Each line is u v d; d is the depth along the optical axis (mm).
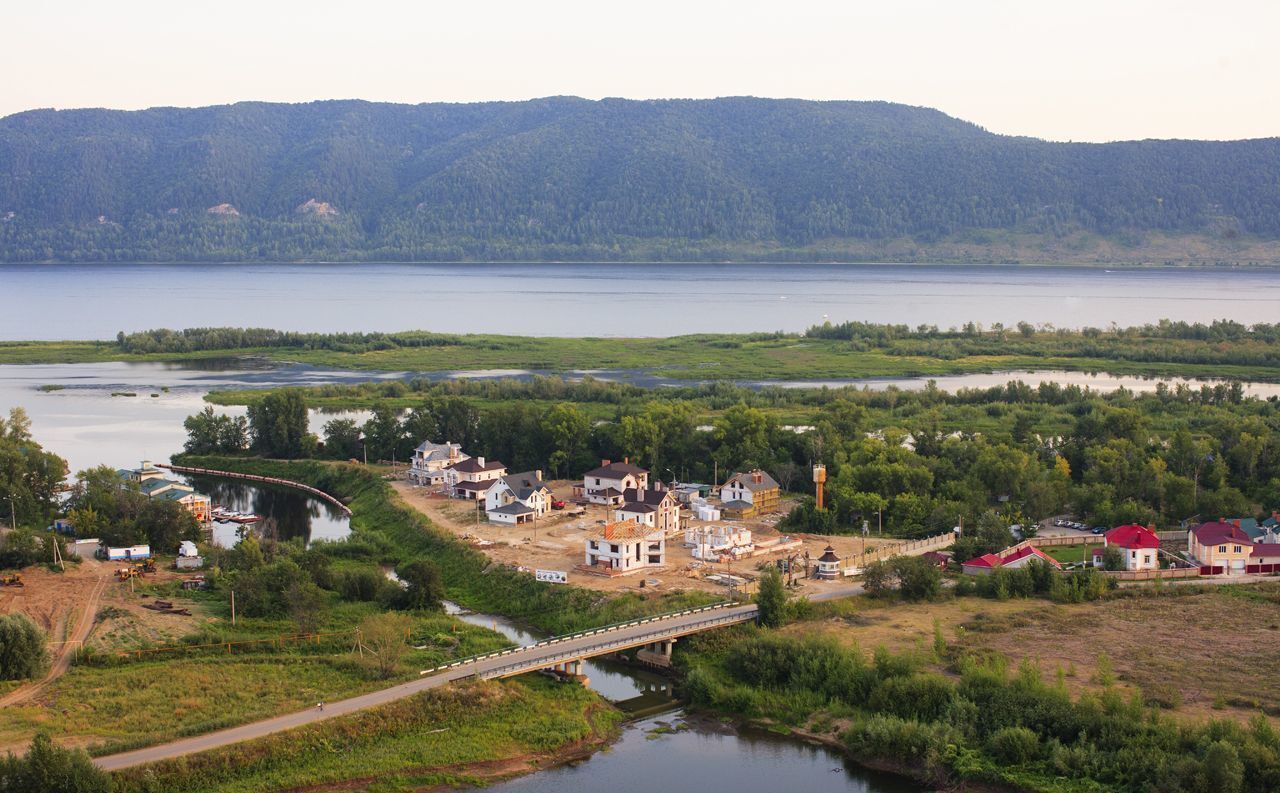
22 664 138625
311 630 157250
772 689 145000
